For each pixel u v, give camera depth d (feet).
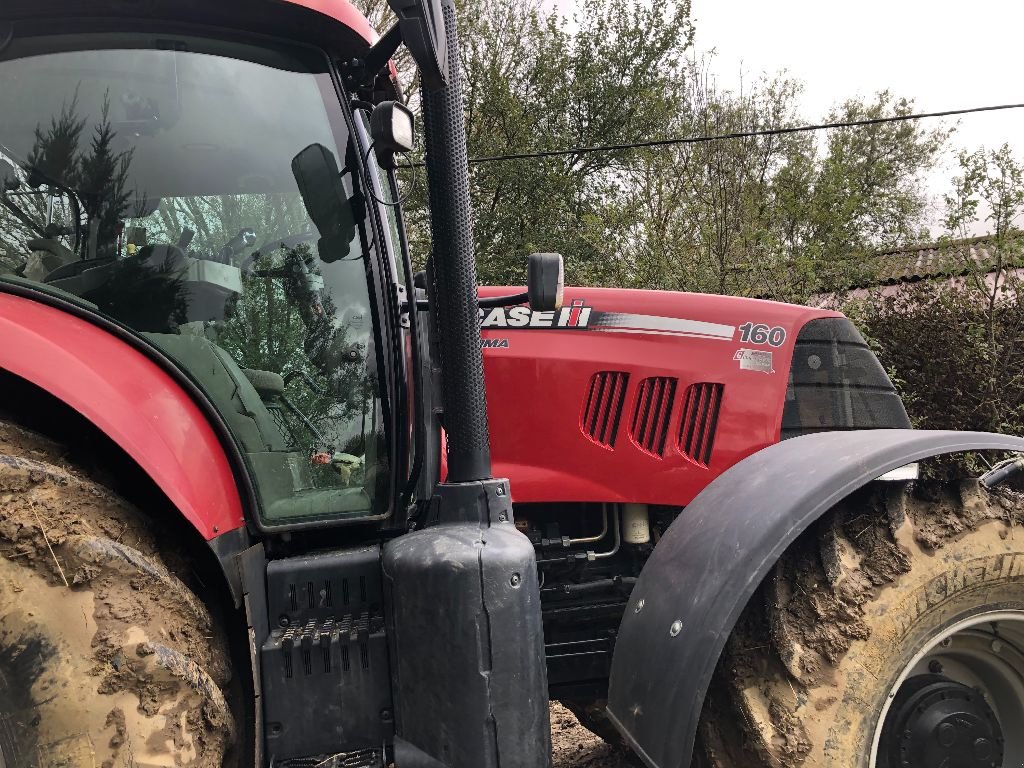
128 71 5.81
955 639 6.26
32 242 5.78
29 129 5.74
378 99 7.93
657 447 8.33
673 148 30.81
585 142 45.93
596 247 29.22
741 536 5.77
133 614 4.65
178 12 5.76
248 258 6.09
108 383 5.09
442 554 5.34
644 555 8.51
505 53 46.60
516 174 43.11
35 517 4.56
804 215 25.77
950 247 24.18
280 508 5.94
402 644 5.37
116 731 4.48
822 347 8.43
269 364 6.08
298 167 6.15
